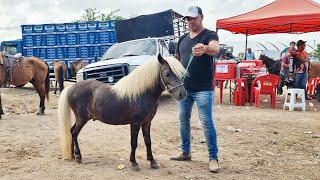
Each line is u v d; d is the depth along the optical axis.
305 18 11.00
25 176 4.61
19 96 15.35
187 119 5.27
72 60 19.91
